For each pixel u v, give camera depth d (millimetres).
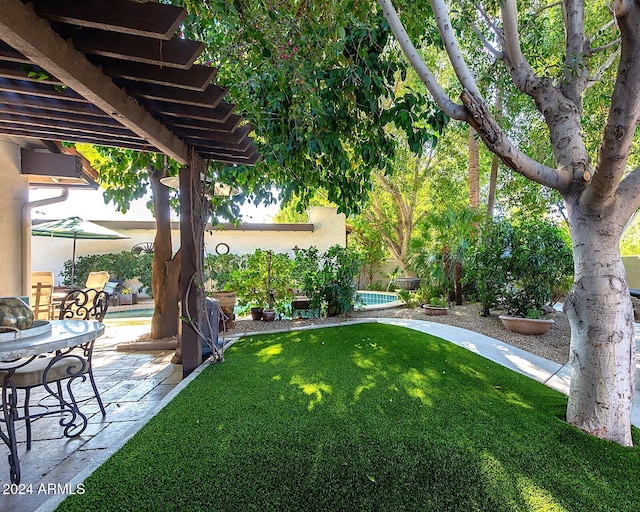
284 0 3045
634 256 10891
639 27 1938
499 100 6070
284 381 3531
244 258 9148
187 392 3240
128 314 9617
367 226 14375
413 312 7855
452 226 8500
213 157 4305
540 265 5789
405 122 3447
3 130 3469
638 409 3078
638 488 1964
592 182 2414
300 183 4441
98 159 5961
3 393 2232
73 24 1866
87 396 3504
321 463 2156
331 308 7562
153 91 2641
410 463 2170
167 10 1863
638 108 2059
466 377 3703
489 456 2248
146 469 2068
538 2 5031
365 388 3354
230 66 3588
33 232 8711
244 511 1743
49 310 6246
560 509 1787
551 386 3523
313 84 3338
